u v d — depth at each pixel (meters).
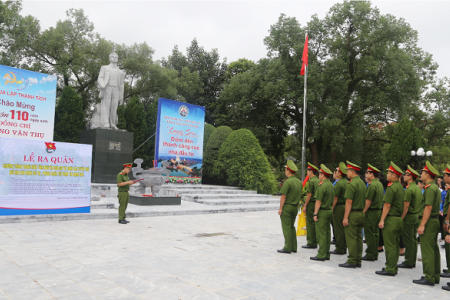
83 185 9.73
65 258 5.39
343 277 5.13
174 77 30.09
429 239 4.98
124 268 4.98
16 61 24.23
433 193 4.95
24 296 3.75
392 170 5.44
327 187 6.22
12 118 13.70
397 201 5.42
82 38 26.05
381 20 23.39
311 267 5.63
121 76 17.23
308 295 4.21
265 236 8.22
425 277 4.98
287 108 27.39
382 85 25.59
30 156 8.88
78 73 25.42
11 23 22.23
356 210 5.80
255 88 26.47
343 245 6.89
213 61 36.72
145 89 28.83
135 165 21.48
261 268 5.39
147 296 3.92
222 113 32.03
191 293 4.08
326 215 6.19
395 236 5.40
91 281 4.35
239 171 18.72
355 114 24.84
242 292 4.20
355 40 24.77
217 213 12.52
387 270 5.39
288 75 24.88
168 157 17.38
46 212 9.09
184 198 15.10
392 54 23.55
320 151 28.38
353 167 5.86
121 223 9.08
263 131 26.38
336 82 24.89
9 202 8.56
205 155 20.95
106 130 16.16
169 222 9.74
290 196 6.61
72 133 20.17
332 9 24.95
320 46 26.09
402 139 22.81
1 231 7.37
